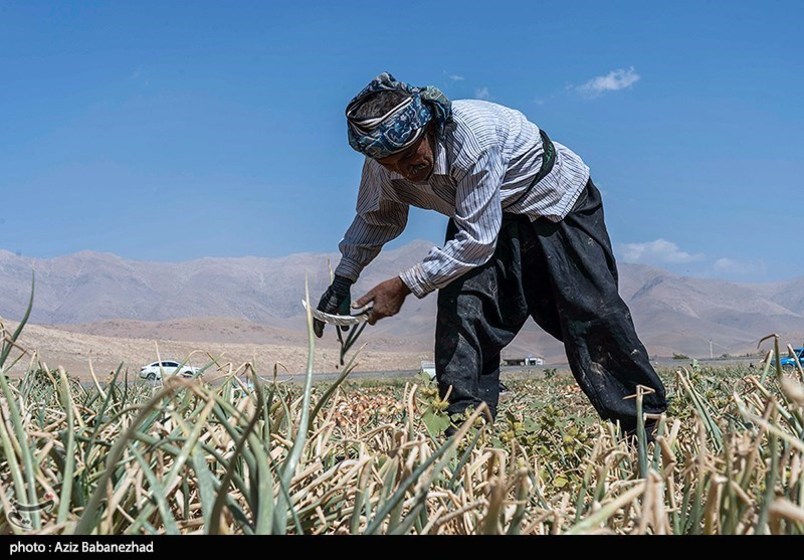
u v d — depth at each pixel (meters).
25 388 3.60
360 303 4.07
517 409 7.30
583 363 4.45
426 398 3.78
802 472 2.13
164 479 2.12
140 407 2.40
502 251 4.42
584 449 3.59
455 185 4.10
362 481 2.15
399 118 3.82
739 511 1.95
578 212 4.42
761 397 3.23
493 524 1.78
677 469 2.68
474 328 4.35
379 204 4.48
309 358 2.25
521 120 4.31
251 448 2.00
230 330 174.75
